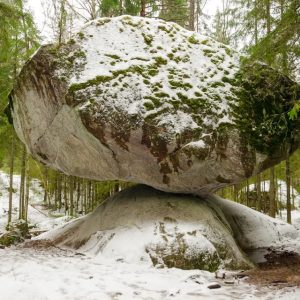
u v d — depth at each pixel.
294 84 7.33
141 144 6.91
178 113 7.08
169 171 7.06
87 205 22.86
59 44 7.51
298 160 13.99
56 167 8.46
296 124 7.55
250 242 8.85
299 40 6.25
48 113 7.55
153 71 7.45
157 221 7.06
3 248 7.99
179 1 14.41
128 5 14.01
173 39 8.12
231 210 9.41
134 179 7.45
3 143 13.97
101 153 7.20
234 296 4.44
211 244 6.61
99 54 7.50
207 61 7.92
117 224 7.46
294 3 5.99
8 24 8.29
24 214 16.91
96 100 6.95
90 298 4.20
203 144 6.95
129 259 6.32
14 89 8.25
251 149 7.17
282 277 5.50
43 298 4.06
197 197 8.08
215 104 7.30
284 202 23.16
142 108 6.97
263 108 7.45
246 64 7.49
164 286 4.94
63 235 8.62
